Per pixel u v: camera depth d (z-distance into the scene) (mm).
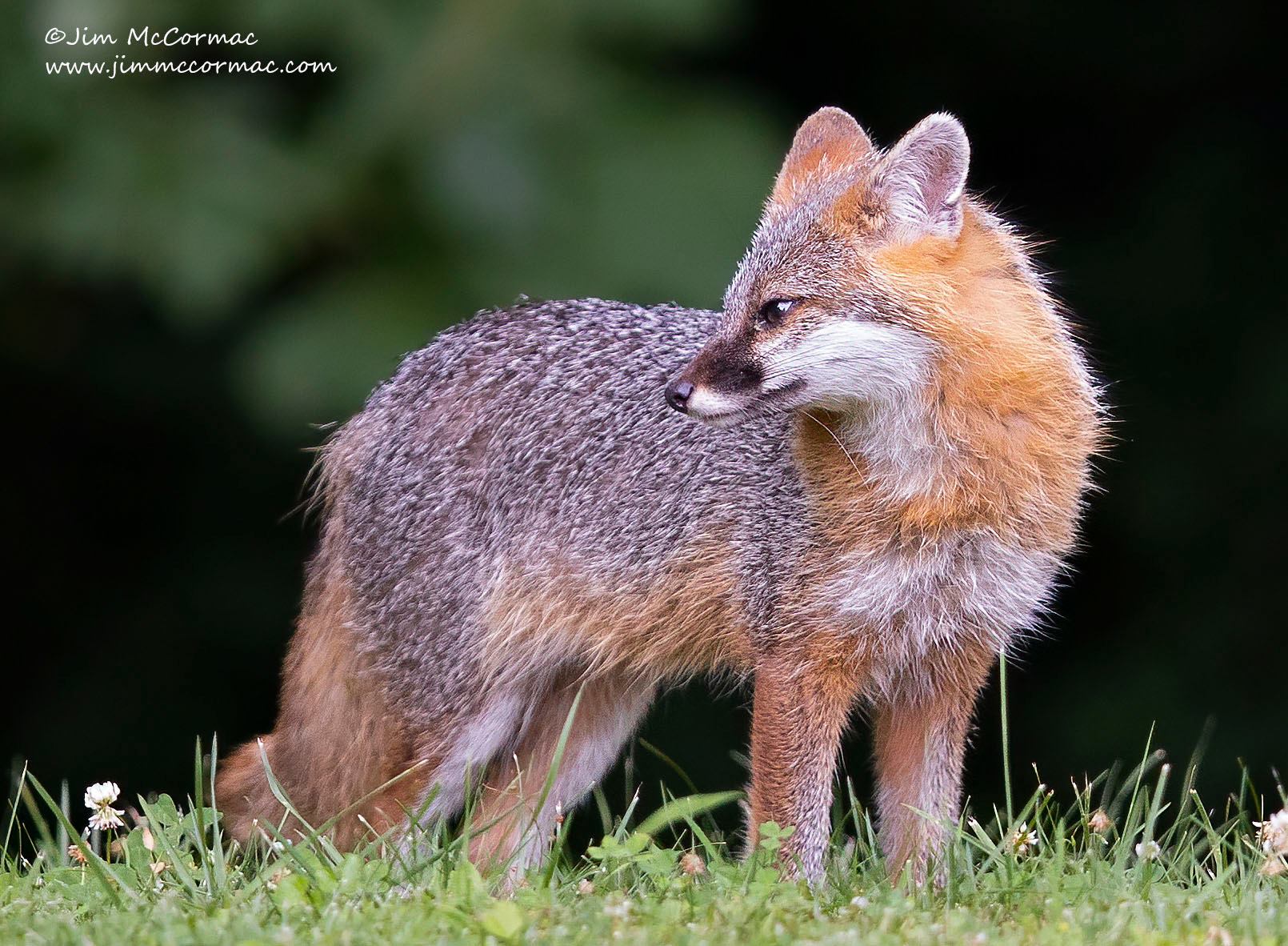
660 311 9891
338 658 10281
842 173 8898
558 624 9680
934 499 8336
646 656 9609
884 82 17516
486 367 10031
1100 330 16500
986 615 8641
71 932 6172
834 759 8812
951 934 6234
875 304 8203
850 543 8484
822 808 8680
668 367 9508
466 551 9773
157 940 6098
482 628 9711
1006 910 6953
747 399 8312
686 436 9242
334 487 10539
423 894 6887
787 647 8703
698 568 9180
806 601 8602
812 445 8586
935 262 8250
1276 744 15141
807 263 8328
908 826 8867
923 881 7836
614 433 9523
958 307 8227
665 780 15219
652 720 15492
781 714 8703
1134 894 7141
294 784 10328
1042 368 8359
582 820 12906
